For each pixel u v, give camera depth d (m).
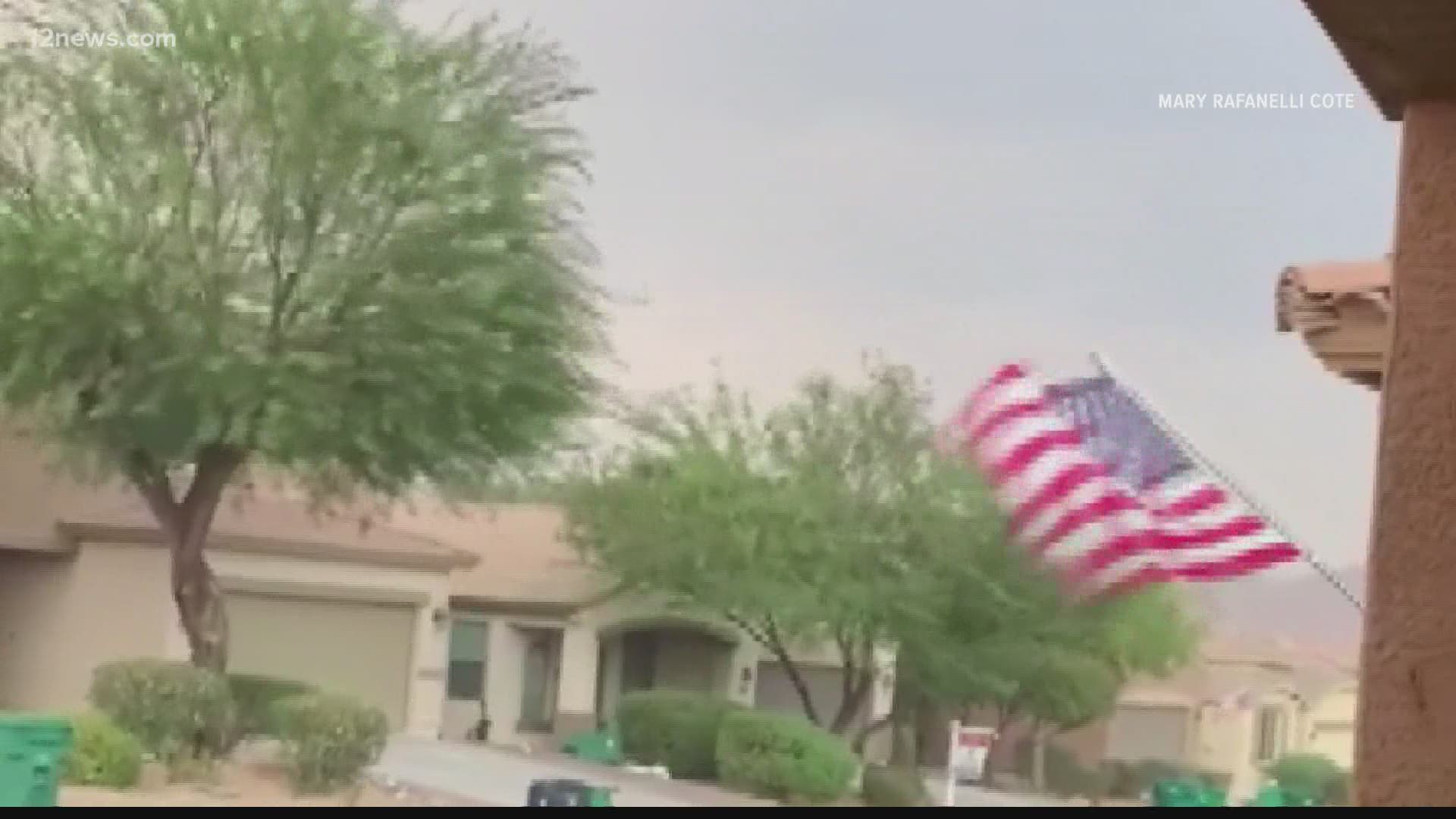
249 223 17.30
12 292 16.39
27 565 20.97
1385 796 1.62
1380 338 2.84
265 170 17.41
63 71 17.14
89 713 15.42
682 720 18.41
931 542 17.94
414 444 17.92
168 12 17.22
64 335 16.53
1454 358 1.65
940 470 17.66
